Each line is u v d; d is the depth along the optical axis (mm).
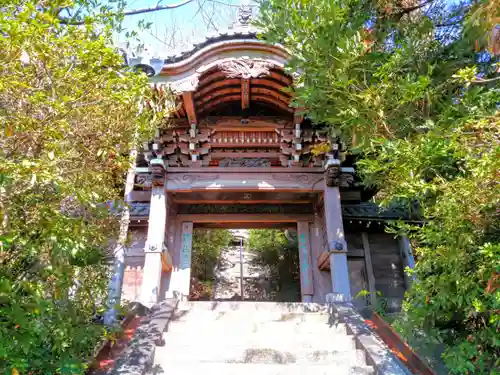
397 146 3885
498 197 3039
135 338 4676
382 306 9062
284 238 18594
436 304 3857
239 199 9531
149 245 8078
